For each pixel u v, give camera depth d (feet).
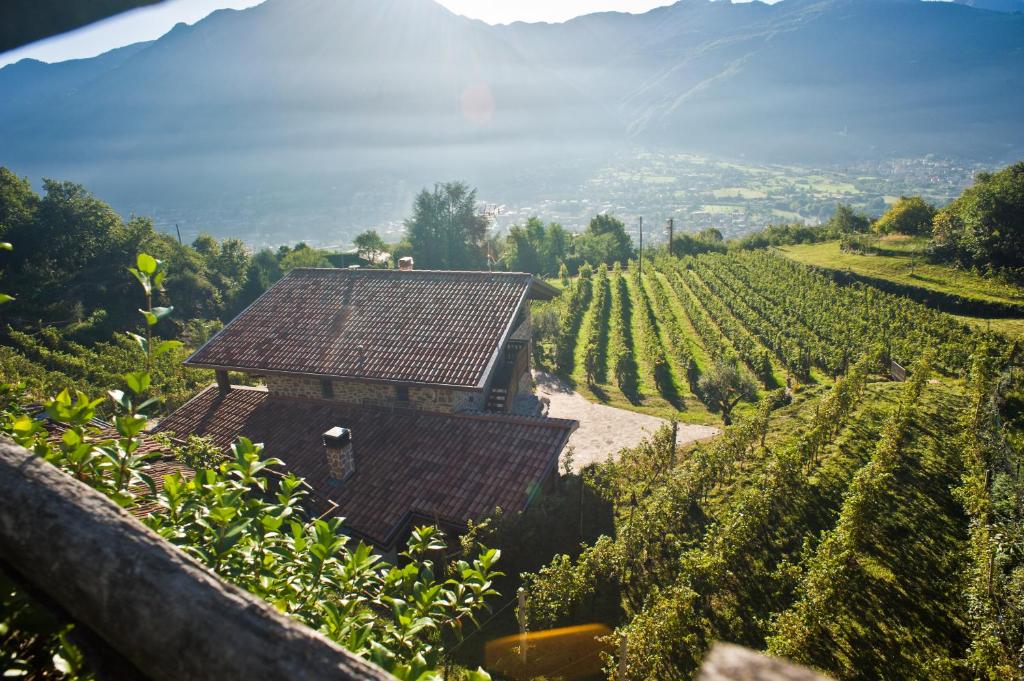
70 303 160.66
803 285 146.30
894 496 48.42
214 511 9.10
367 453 52.16
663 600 34.53
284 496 11.88
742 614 38.04
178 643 3.92
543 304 132.16
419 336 62.03
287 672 3.48
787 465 48.70
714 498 52.90
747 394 87.15
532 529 43.50
